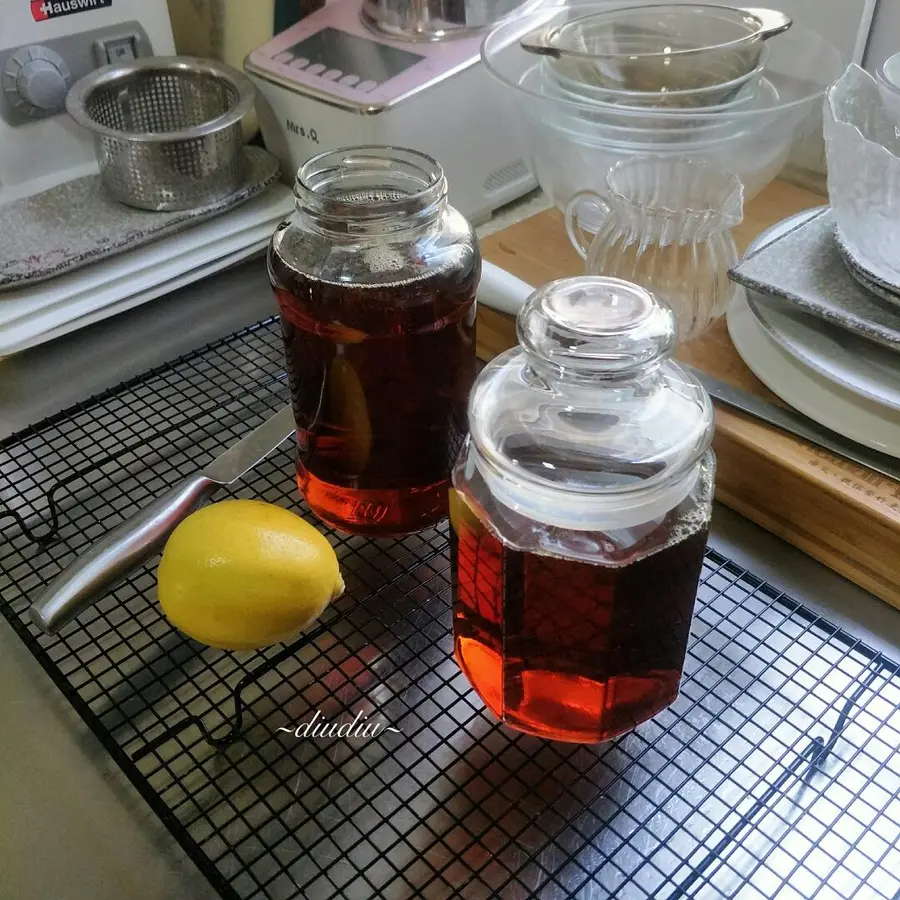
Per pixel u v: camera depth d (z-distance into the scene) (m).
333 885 0.41
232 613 0.45
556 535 0.42
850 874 0.42
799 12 0.80
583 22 0.79
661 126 0.68
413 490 0.56
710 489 0.45
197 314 0.79
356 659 0.51
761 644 0.51
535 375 0.44
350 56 0.77
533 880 0.42
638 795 0.45
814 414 0.57
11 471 0.62
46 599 0.49
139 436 0.65
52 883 0.42
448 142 0.78
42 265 0.71
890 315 0.56
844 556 0.55
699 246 0.63
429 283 0.50
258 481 0.62
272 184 0.84
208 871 0.40
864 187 0.56
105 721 0.48
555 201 0.80
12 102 0.76
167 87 0.82
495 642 0.44
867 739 0.46
